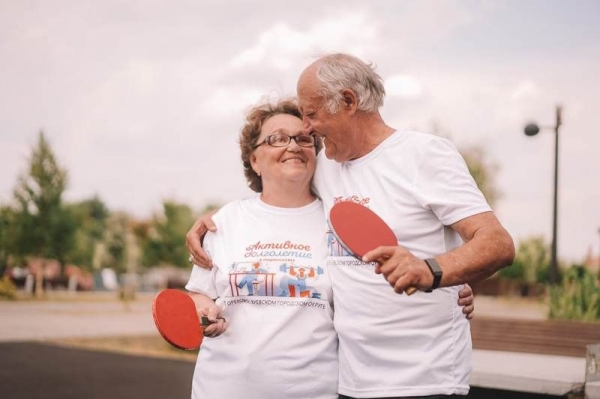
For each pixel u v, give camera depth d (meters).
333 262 2.96
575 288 7.83
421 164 2.74
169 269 28.70
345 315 2.90
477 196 2.67
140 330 13.58
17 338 11.99
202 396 3.16
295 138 3.17
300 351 3.02
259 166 3.28
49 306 19.77
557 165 11.02
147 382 8.11
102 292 27.03
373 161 2.87
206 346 3.20
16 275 24.61
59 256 25.08
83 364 9.36
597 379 4.09
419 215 2.77
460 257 2.48
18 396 7.21
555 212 10.91
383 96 2.93
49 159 24.81
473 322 6.04
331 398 3.04
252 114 3.33
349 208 2.64
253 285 3.07
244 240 3.18
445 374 2.74
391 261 2.37
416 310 2.76
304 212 3.19
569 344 5.57
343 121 2.84
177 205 28.59
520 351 5.75
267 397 3.02
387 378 2.78
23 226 24.42
